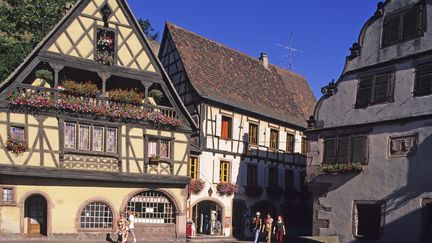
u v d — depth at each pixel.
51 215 16.55
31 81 17.25
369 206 15.80
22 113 16.08
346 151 16.56
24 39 22.09
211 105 22.30
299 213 27.27
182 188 19.55
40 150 16.25
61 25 17.20
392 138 15.15
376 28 16.33
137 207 18.61
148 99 19.56
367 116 16.06
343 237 16.23
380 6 16.28
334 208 16.73
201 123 21.73
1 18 21.95
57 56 16.94
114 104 17.95
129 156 18.03
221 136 22.83
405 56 15.16
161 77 19.33
